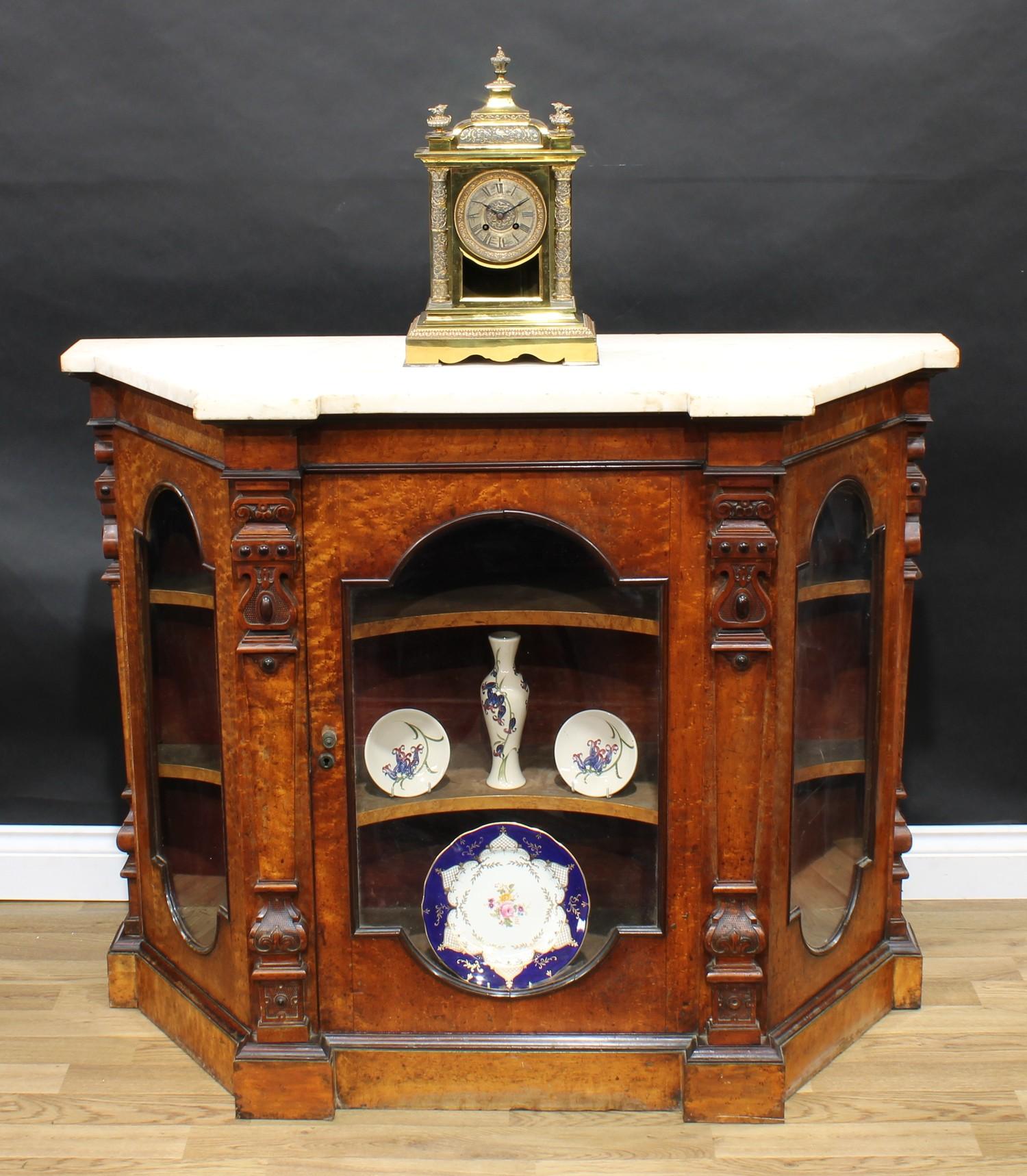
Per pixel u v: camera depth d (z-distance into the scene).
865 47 2.78
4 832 3.09
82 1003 2.70
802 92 2.80
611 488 2.16
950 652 3.02
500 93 2.37
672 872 2.29
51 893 3.11
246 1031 2.38
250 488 2.12
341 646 2.21
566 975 2.34
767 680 2.17
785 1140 2.29
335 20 2.79
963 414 2.92
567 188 2.35
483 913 2.37
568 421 2.12
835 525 2.33
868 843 2.56
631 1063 2.34
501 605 2.23
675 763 2.25
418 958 2.33
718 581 2.14
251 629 2.17
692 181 2.84
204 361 2.38
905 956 2.63
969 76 2.78
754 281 2.88
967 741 3.06
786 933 2.36
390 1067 2.36
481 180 2.34
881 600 2.44
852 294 2.88
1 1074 2.48
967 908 3.04
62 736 3.07
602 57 2.79
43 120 2.81
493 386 2.11
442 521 2.18
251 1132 2.32
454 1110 2.38
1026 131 2.79
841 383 2.14
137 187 2.84
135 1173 2.22
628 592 2.21
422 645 2.32
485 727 2.37
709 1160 2.24
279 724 2.21
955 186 2.83
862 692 2.49
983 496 2.95
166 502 2.37
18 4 2.77
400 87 2.81
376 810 2.30
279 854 2.26
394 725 2.32
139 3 2.77
